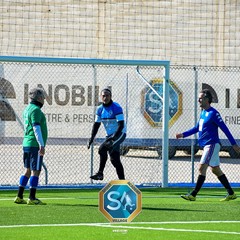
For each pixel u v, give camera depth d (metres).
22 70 50.72
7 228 32.00
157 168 59.88
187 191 46.59
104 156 42.16
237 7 99.69
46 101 50.38
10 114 50.09
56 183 50.44
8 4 99.69
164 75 48.69
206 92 40.50
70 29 100.62
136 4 100.75
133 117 58.28
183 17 100.38
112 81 57.50
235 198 41.62
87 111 50.72
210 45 100.19
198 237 30.16
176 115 61.69
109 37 101.12
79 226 32.62
